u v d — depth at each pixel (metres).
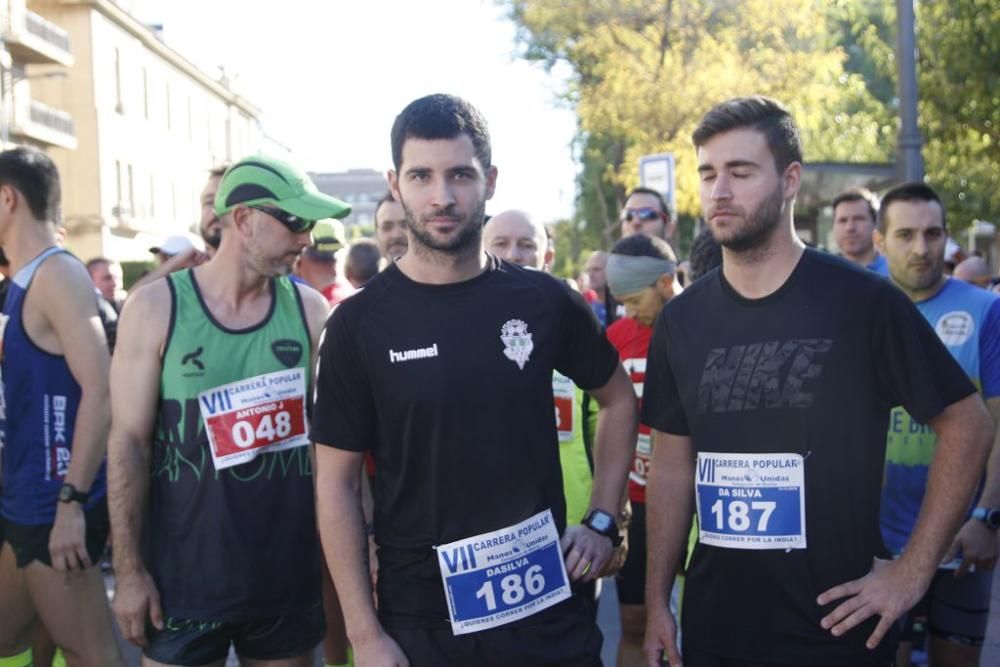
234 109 54.81
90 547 3.73
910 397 2.70
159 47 43.38
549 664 2.75
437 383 2.72
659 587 3.03
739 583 2.80
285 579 3.36
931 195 3.98
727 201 2.77
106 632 3.78
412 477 2.76
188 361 3.29
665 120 20.03
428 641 2.73
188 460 3.28
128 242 40.53
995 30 14.77
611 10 20.42
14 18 31.92
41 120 34.16
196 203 49.31
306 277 6.25
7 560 3.81
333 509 2.77
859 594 2.67
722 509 2.82
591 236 31.64
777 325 2.78
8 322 3.72
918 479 3.89
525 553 2.75
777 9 19.55
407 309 2.77
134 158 41.22
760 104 2.78
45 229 3.81
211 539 3.28
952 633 3.96
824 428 2.71
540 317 2.82
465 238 2.71
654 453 3.10
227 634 3.34
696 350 2.89
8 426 3.71
